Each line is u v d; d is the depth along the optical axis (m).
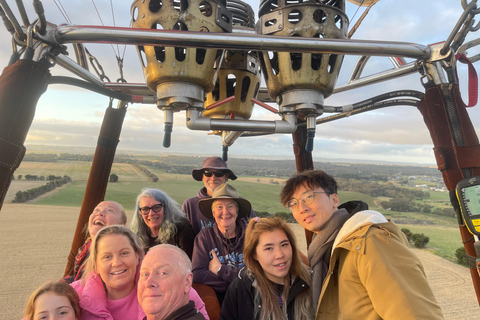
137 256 2.11
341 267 1.63
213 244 2.84
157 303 1.61
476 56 1.90
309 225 1.91
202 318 1.66
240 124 1.84
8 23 1.53
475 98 1.81
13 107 1.39
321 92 1.83
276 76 1.86
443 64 1.75
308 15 1.70
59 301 1.84
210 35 1.53
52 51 1.56
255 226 2.00
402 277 1.38
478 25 1.65
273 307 1.90
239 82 2.25
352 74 2.42
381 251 1.45
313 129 1.89
